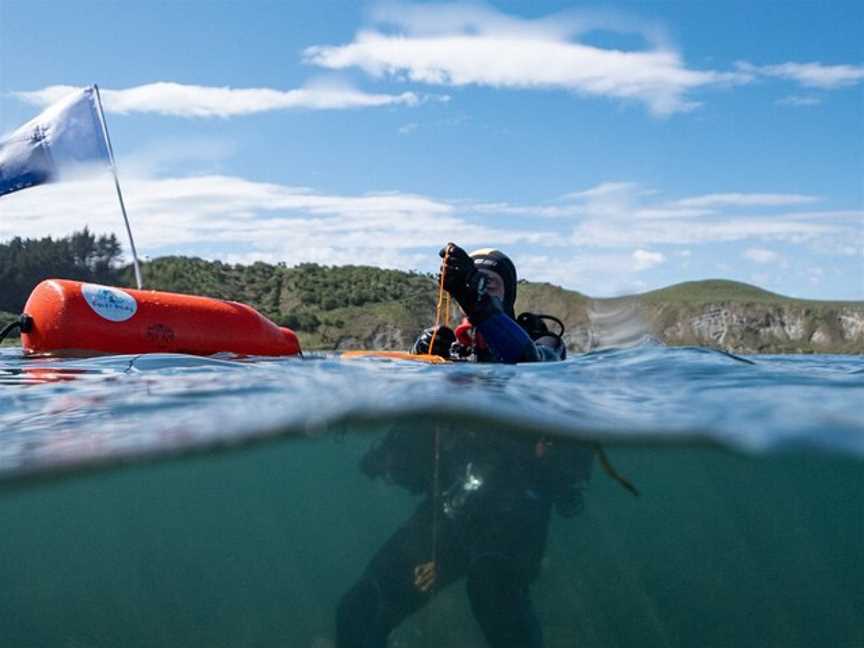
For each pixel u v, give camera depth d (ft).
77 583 8.50
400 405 4.05
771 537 6.93
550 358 6.05
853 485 5.18
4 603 8.35
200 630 7.77
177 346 6.98
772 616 7.16
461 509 4.31
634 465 4.84
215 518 7.42
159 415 4.27
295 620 8.21
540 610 6.25
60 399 4.70
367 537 6.62
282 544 7.80
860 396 4.52
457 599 5.13
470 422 4.09
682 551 6.97
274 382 5.08
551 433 3.99
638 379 5.08
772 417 3.99
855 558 7.11
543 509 4.33
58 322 6.59
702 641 6.30
